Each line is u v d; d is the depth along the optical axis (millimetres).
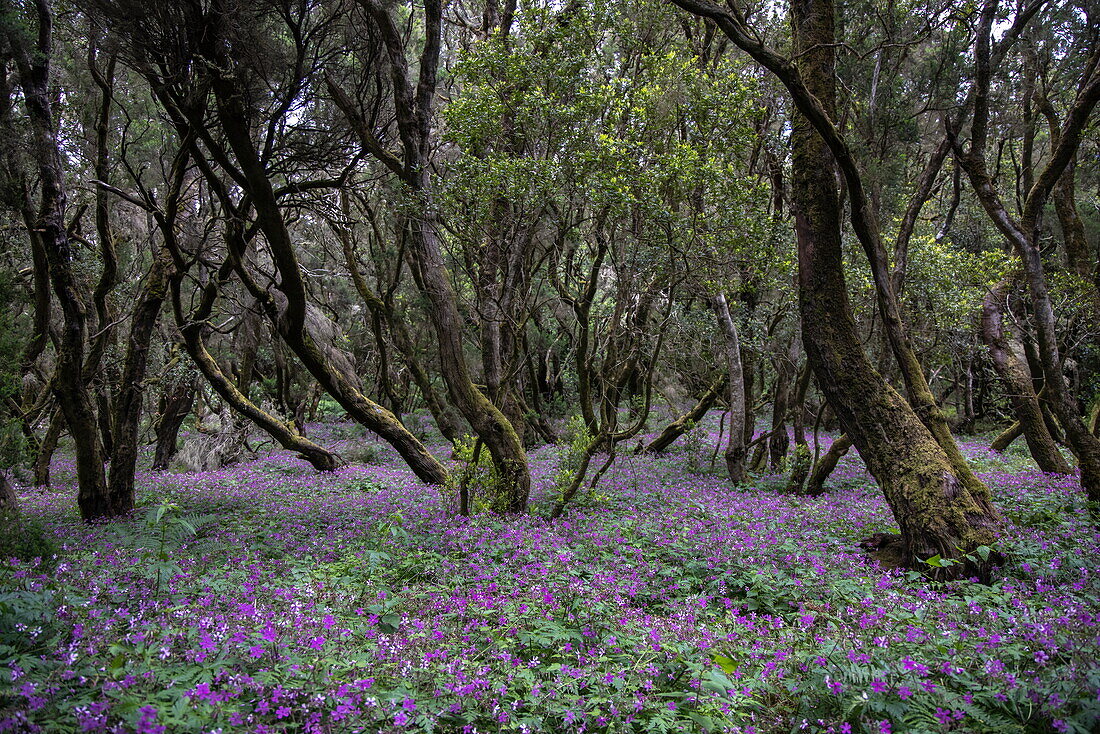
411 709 3004
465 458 9039
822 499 9688
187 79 7293
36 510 9977
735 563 5719
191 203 12734
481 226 7957
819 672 3426
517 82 8688
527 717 3143
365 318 19297
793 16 7020
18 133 8148
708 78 9656
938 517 5828
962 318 14883
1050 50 10586
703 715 3148
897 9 9648
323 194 10609
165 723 2600
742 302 11688
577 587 4816
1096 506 7691
